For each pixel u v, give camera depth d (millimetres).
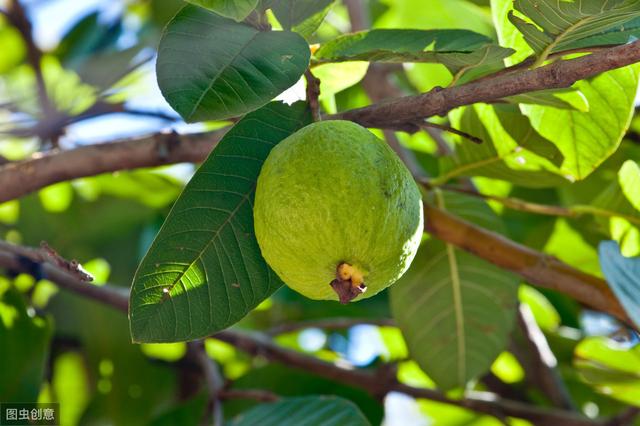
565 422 861
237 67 582
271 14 636
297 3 638
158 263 596
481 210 800
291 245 572
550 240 900
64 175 757
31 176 755
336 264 572
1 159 855
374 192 569
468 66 623
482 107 728
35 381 794
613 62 576
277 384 883
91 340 963
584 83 687
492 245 740
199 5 573
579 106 661
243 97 574
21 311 800
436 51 608
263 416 748
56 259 613
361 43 646
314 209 567
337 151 574
